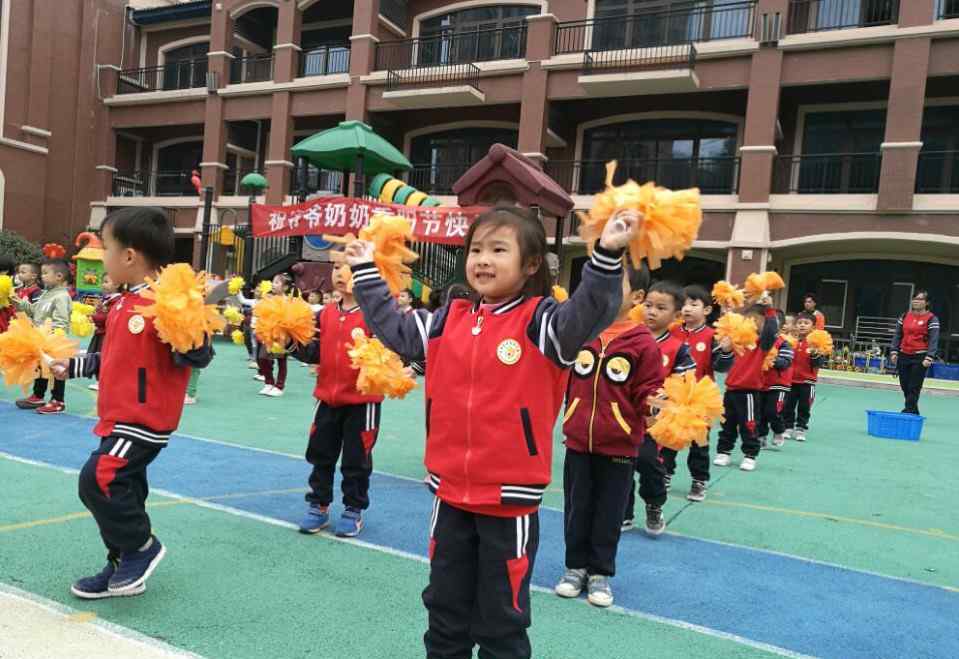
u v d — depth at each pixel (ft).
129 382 9.10
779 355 22.43
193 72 75.51
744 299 20.94
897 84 48.73
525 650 6.81
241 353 45.60
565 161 61.62
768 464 21.42
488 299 7.02
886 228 49.42
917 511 16.76
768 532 14.51
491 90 61.82
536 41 59.26
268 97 70.18
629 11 59.31
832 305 58.29
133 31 80.53
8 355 8.93
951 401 42.06
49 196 73.10
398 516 14.02
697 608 10.52
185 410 24.49
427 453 7.08
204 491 14.79
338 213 43.37
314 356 12.39
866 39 49.32
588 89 56.95
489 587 6.66
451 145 69.05
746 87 53.36
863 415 33.88
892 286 56.44
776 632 9.84
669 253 5.56
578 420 10.85
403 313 7.19
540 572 11.73
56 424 20.49
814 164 56.08
